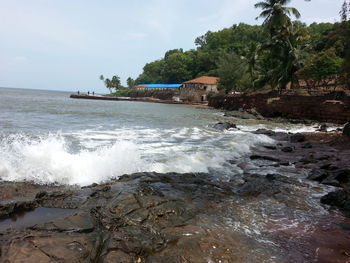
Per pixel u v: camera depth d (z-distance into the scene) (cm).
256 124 2475
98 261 323
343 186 699
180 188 591
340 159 995
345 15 1579
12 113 2009
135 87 10338
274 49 3619
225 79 5772
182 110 4022
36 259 308
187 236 397
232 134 1638
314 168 877
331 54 2986
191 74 9650
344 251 382
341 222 484
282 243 401
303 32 3616
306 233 436
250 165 905
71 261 313
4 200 487
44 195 507
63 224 395
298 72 3216
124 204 467
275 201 572
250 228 445
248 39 8306
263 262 350
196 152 1022
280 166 909
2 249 323
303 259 360
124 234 383
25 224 416
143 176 649
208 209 509
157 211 461
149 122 2047
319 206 561
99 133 1356
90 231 388
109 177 676
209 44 9912
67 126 1542
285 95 3145
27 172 629
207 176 746
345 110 2495
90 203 484
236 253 366
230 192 611
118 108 3694
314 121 2720
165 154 952
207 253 360
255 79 4516
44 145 814
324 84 3291
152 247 360
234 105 4372
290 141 1506
